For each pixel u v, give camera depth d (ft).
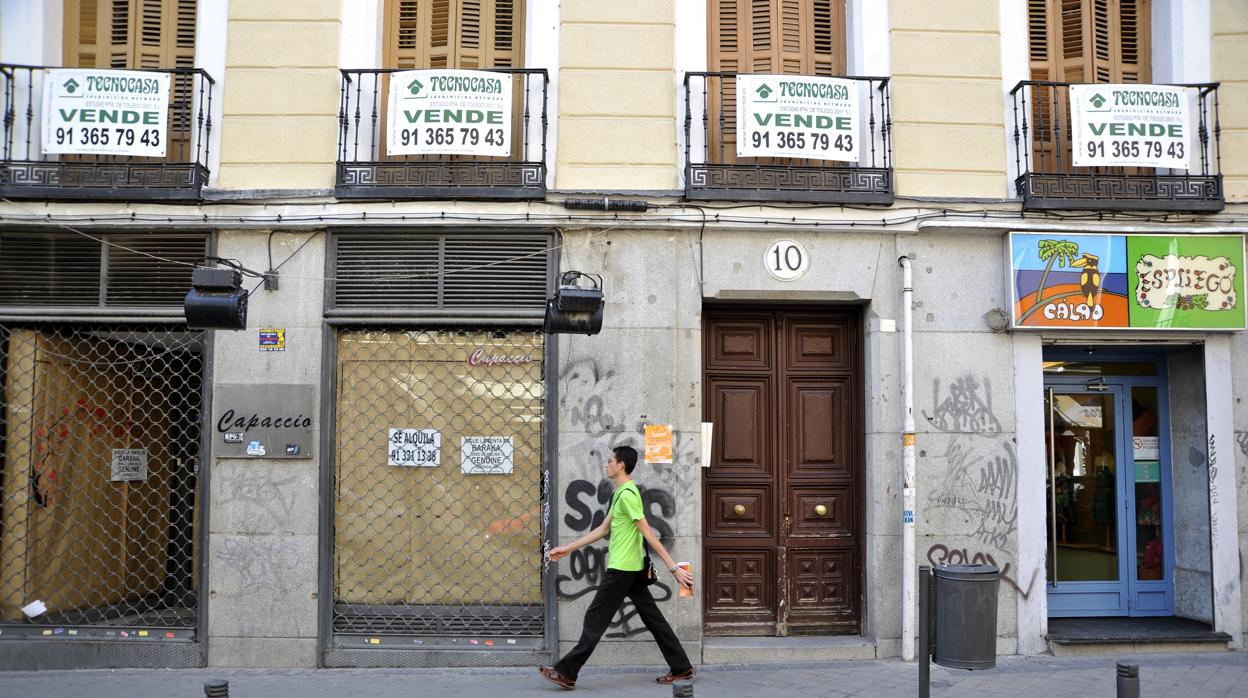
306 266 23.90
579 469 23.47
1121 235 24.49
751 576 24.97
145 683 21.53
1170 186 24.71
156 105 23.77
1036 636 24.08
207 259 21.98
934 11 25.17
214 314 20.76
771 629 24.71
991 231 24.54
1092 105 24.44
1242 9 25.46
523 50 25.59
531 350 24.20
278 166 24.06
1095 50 26.12
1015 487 24.29
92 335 24.52
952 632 17.08
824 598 24.99
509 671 22.52
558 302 21.04
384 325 23.95
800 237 24.39
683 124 24.50
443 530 23.84
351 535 23.76
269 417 23.43
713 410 25.20
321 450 23.44
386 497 23.90
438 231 24.03
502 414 24.07
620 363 23.77
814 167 24.22
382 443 23.98
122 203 23.67
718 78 25.09
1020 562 24.14
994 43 25.23
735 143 24.97
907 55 24.95
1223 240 24.61
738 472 25.09
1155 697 20.27
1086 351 26.78
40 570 24.35
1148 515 26.86
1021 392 24.52
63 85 23.59
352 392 24.07
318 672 22.52
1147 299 24.39
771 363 25.36
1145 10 26.58
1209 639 24.23
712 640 24.18
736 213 24.03
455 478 23.97
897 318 24.45
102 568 24.57
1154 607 26.55
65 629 23.35
